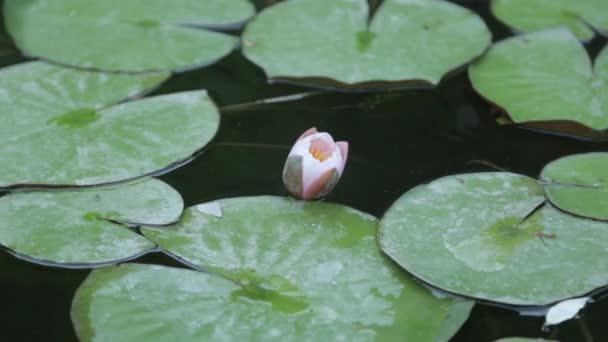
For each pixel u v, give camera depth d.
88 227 1.70
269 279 1.67
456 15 1.96
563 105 1.84
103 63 1.88
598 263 1.68
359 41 1.92
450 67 1.89
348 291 1.66
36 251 1.68
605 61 1.89
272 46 1.92
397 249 1.69
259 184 1.76
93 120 1.80
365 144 1.82
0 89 1.83
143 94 1.85
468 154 1.81
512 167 1.79
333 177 1.72
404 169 1.79
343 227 1.71
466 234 1.70
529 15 2.00
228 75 1.89
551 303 1.66
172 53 1.91
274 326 1.63
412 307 1.65
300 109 1.86
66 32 1.92
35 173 1.75
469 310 1.65
